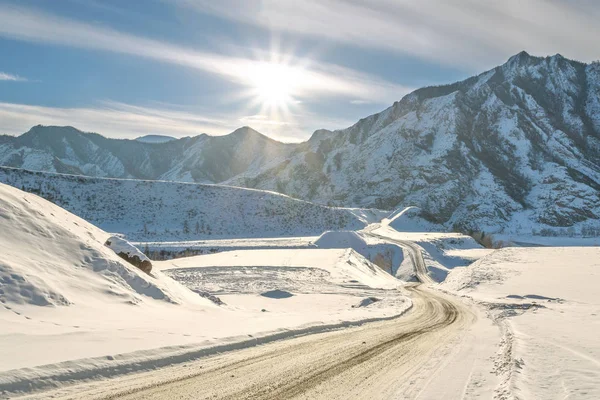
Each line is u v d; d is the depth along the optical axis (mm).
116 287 18859
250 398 8297
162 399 8031
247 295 43125
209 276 56656
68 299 15555
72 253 19219
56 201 168625
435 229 198625
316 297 42312
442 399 8594
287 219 184125
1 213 18422
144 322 15266
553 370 11016
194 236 155625
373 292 46844
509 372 10625
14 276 14836
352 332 18078
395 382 9867
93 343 11094
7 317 12719
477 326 22000
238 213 184375
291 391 8875
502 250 74625
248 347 13375
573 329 19109
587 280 41312
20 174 176750
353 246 117312
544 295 35875
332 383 9609
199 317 18562
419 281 83562
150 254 108500
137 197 185375
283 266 65438
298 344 14336
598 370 10977
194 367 10547
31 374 8367
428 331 19578
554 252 66812
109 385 8758
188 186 199375
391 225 192500
